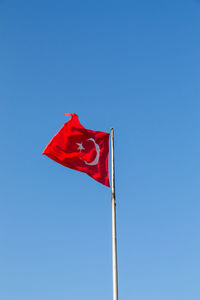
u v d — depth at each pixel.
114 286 18.83
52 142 22.30
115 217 20.56
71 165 22.09
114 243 19.86
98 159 22.66
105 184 22.22
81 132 22.91
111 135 22.72
